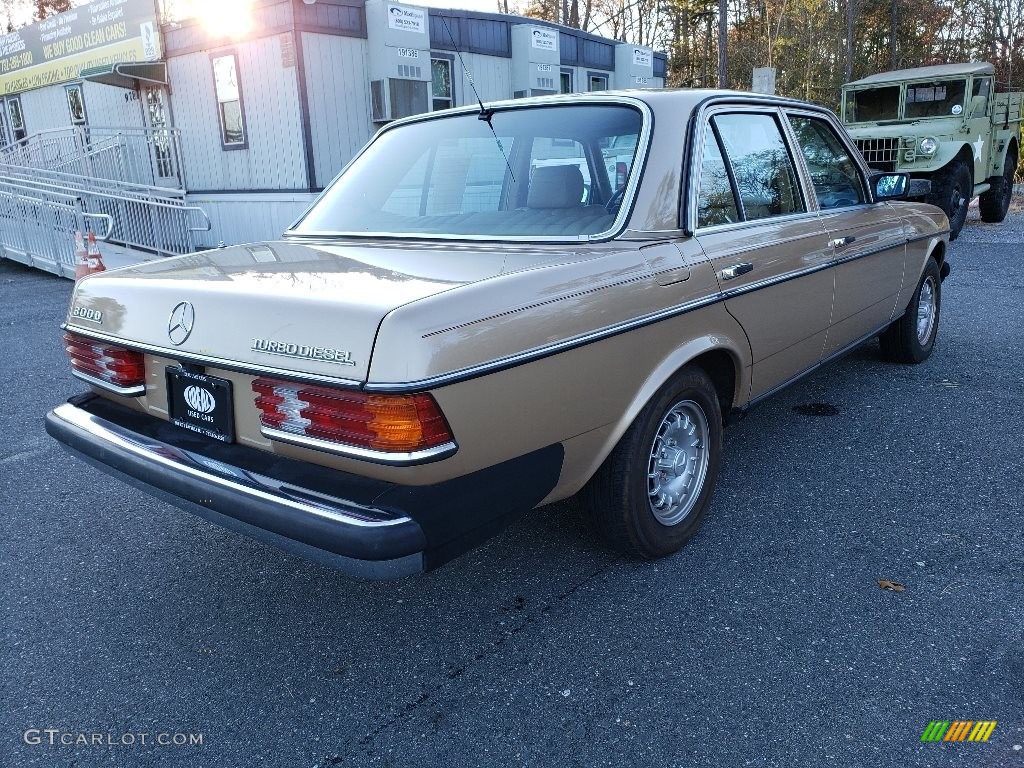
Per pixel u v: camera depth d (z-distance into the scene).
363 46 11.43
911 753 2.05
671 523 3.04
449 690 2.38
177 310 2.40
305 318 2.11
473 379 2.09
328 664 2.53
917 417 4.43
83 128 13.56
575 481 2.58
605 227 2.76
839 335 4.05
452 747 2.15
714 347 2.96
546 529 3.32
